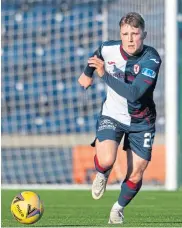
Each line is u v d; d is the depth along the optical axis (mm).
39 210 17641
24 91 44188
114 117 18156
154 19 39781
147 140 18203
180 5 41531
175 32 36750
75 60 43031
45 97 43688
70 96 43156
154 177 39688
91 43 42625
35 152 44094
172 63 36750
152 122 18297
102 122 18281
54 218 21703
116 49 17969
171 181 37344
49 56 43625
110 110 18219
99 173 18375
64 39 43312
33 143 44094
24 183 44375
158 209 26062
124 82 17516
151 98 18156
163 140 39844
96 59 16969
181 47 40594
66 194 35094
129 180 18516
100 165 18141
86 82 18484
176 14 36875
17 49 44281
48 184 43281
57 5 43531
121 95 17000
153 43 39812
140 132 18188
